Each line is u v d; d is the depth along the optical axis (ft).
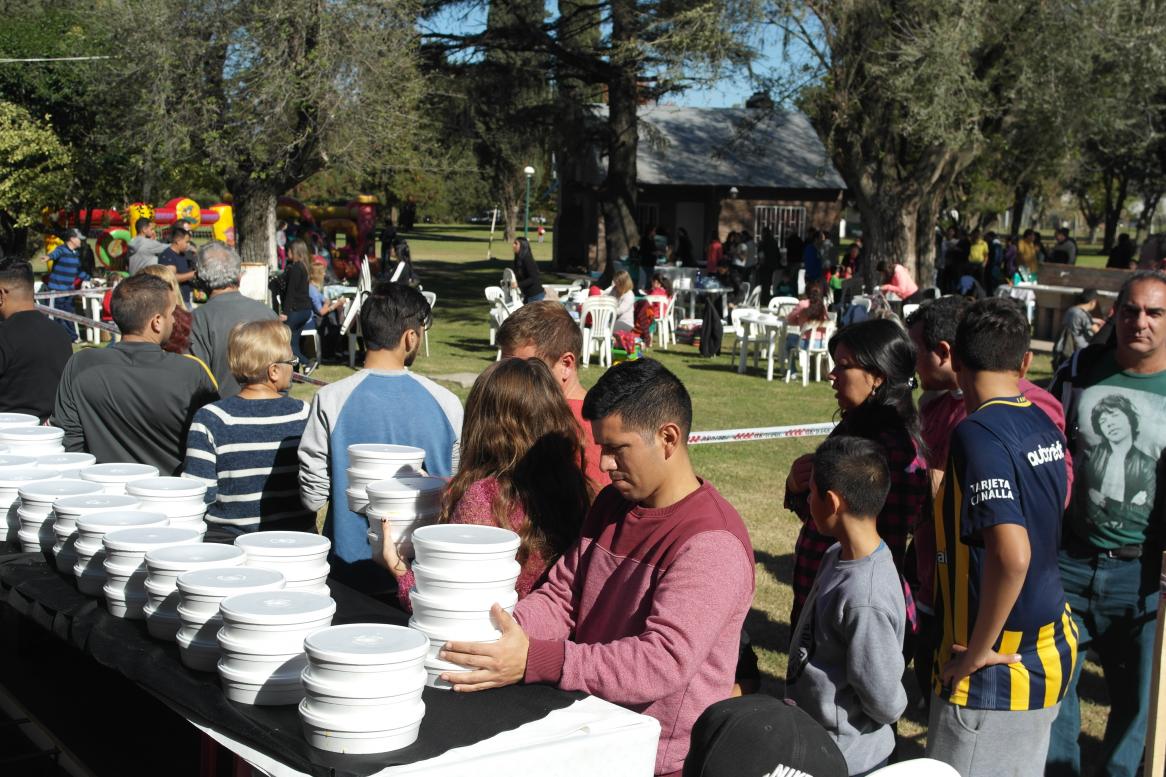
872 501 9.29
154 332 14.74
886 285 58.49
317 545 8.68
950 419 12.66
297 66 76.28
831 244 96.99
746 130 87.81
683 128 122.01
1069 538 12.39
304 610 7.26
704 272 94.07
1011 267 87.45
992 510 9.59
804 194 118.21
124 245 81.10
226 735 7.00
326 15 74.69
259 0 74.08
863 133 73.51
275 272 79.25
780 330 51.42
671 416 7.91
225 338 19.03
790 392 46.47
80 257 65.82
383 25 77.61
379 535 9.32
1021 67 65.46
